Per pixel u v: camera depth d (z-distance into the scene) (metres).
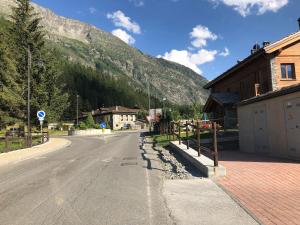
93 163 14.41
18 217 6.25
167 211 6.40
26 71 43.16
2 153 21.17
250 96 26.56
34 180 10.44
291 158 13.43
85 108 140.75
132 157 16.42
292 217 5.65
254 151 16.69
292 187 8.03
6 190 8.95
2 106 36.81
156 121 48.34
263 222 5.48
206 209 6.45
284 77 23.02
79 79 167.75
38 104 42.69
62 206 6.94
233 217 5.87
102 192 8.21
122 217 6.07
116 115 110.75
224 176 9.85
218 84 36.00
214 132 10.02
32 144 29.75
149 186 8.83
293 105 13.30
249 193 7.61
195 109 64.94
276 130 14.62
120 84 196.62
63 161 15.80
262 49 22.36
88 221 5.88
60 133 76.38
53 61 46.41
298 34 22.55
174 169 11.90
